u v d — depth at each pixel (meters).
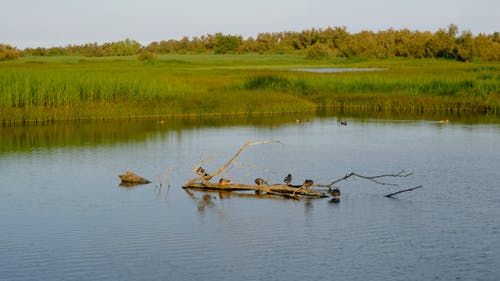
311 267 17.75
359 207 24.00
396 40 161.62
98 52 175.12
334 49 167.62
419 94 66.38
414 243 19.69
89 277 17.11
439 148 37.72
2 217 22.92
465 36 132.00
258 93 64.62
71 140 41.56
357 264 17.98
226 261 18.20
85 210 23.88
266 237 20.41
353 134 44.59
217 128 48.31
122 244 19.75
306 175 30.11
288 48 179.25
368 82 70.31
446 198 25.19
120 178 28.84
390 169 31.30
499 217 22.42
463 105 59.91
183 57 154.50
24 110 51.16
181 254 18.88
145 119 54.09
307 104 61.53
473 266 17.78
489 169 30.95
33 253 18.97
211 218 22.64
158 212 23.55
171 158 34.88
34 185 28.08
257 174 30.52
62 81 55.00
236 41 184.88
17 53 145.62
